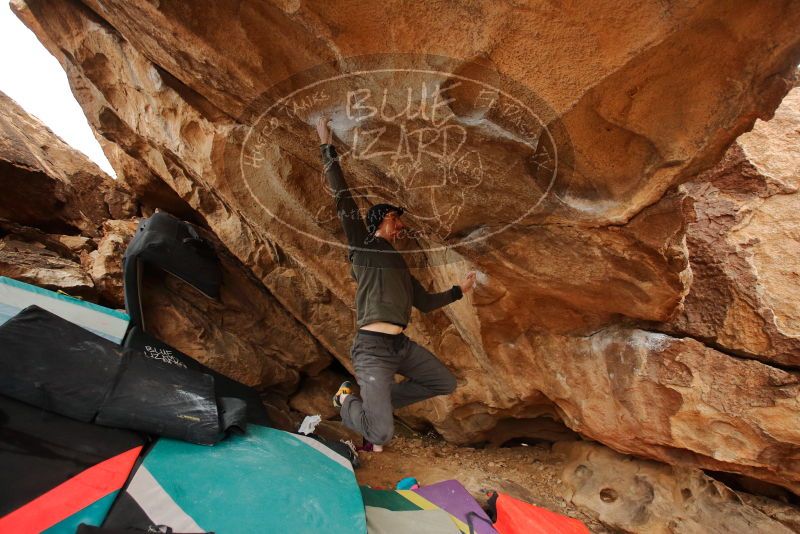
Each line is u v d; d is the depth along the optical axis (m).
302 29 1.54
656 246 1.97
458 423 3.88
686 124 1.55
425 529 2.42
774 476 2.51
